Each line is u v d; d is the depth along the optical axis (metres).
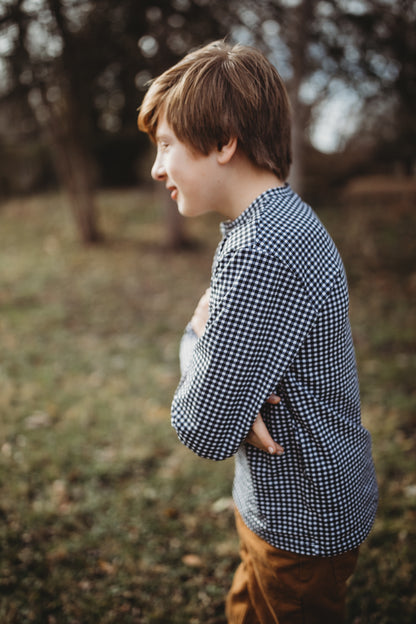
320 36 5.32
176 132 0.93
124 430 2.92
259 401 0.89
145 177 14.12
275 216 0.90
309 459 0.94
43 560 1.96
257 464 0.99
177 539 2.11
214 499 2.36
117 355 4.14
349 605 1.75
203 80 0.89
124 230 9.40
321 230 0.94
